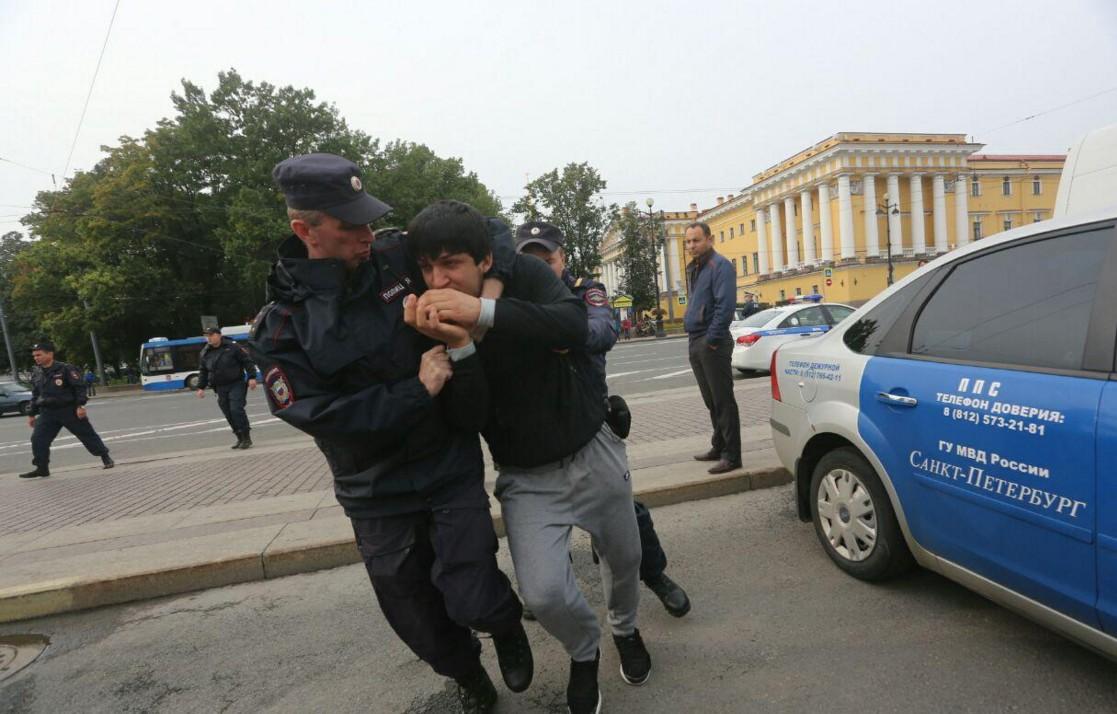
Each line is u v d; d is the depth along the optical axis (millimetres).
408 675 2543
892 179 48781
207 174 33625
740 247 63156
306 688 2508
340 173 1566
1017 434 2008
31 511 5539
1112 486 1716
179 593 3582
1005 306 2256
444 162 39469
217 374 8109
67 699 2580
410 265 1772
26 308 37438
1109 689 2039
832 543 3062
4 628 3316
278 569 3695
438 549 1799
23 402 23969
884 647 2377
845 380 2881
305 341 1588
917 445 2443
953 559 2342
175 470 7008
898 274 47906
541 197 51344
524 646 2117
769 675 2277
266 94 32219
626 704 2188
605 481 1994
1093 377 1843
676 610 2688
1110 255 1955
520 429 1862
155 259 34719
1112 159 3172
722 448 4859
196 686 2592
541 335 1657
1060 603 1917
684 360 18500
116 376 45594
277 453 7605
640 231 49344
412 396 1591
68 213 34062
